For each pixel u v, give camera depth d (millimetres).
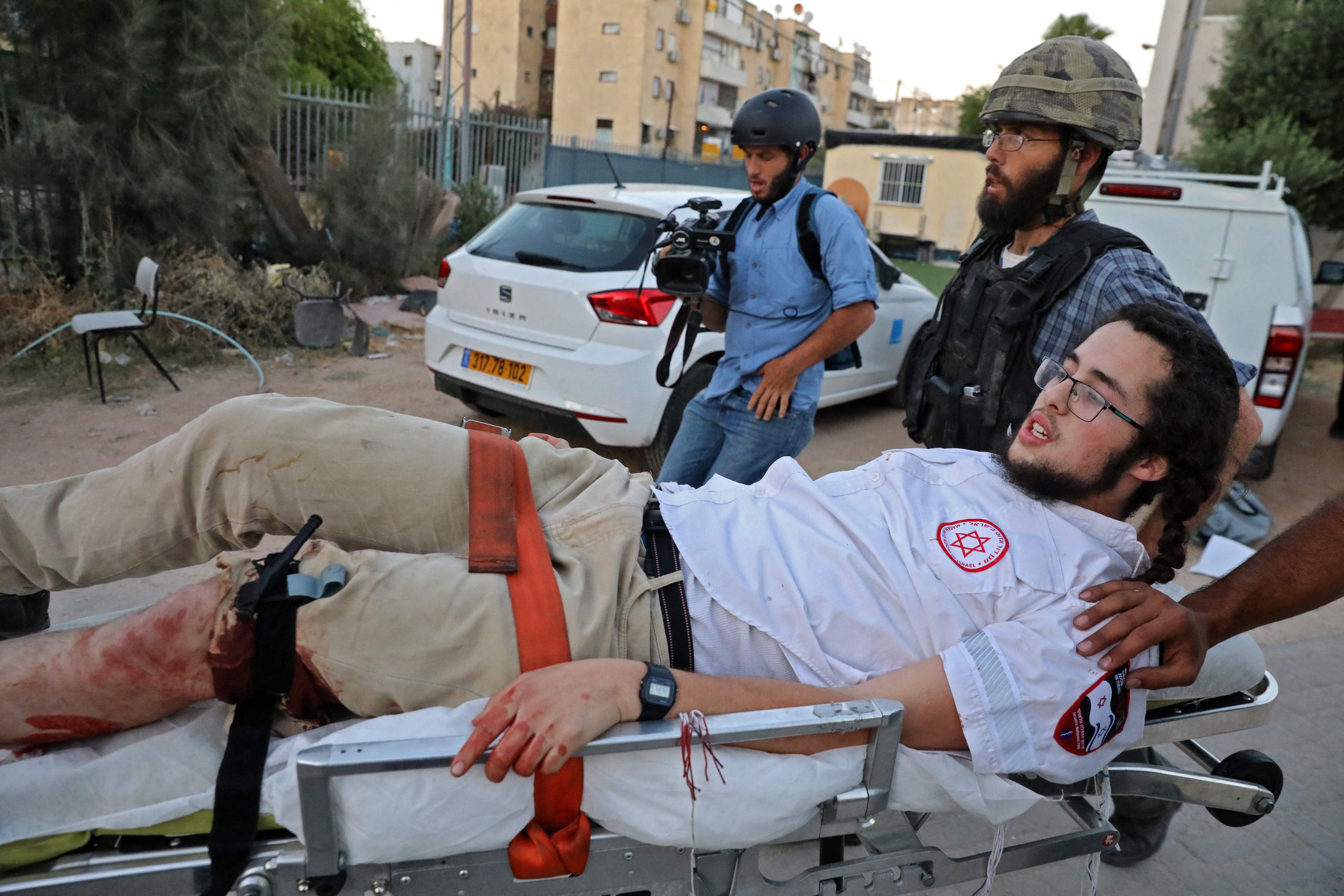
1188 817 2719
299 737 1570
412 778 1408
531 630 1574
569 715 1417
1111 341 1762
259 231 9133
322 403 1793
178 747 1591
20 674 1556
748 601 1772
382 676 1564
